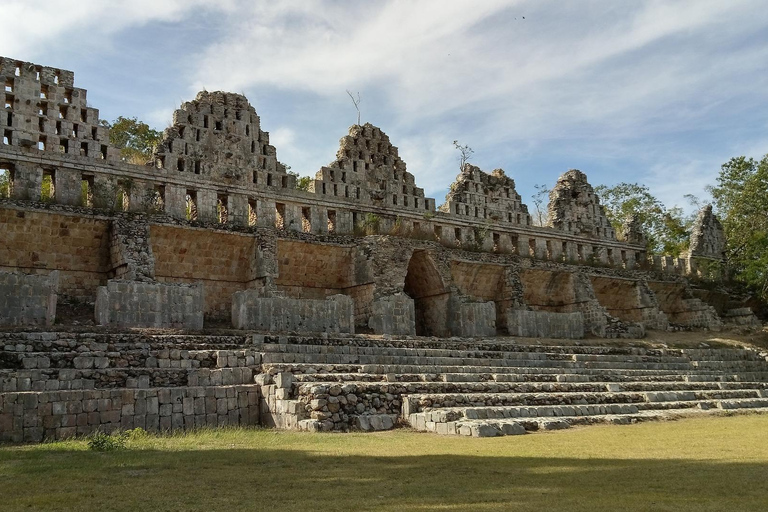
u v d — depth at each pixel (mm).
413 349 28875
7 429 16125
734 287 59312
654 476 11219
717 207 64812
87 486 10430
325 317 32000
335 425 18422
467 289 44719
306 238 37312
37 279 24594
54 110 32469
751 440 16297
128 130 50531
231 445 15312
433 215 44438
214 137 36719
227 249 35594
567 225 52156
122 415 17766
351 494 9906
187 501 9430
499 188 49469
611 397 24797
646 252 56719
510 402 21906
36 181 31094
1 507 9016
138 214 32219
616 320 46000
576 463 12703
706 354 40281
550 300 49125
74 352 20469
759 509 8672
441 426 17969
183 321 28156
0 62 31734
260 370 21562
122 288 27031
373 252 37594
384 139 44250
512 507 8891
